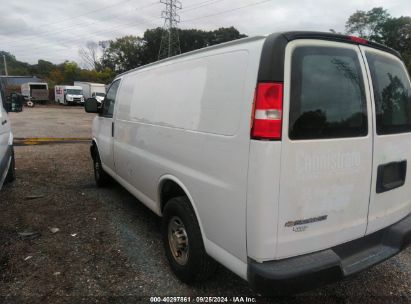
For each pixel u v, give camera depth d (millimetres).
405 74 3059
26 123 18938
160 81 3551
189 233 2898
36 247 3807
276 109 2107
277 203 2152
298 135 2184
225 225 2467
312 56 2281
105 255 3654
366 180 2582
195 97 2844
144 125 3828
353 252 2646
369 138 2559
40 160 8414
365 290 3105
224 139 2432
